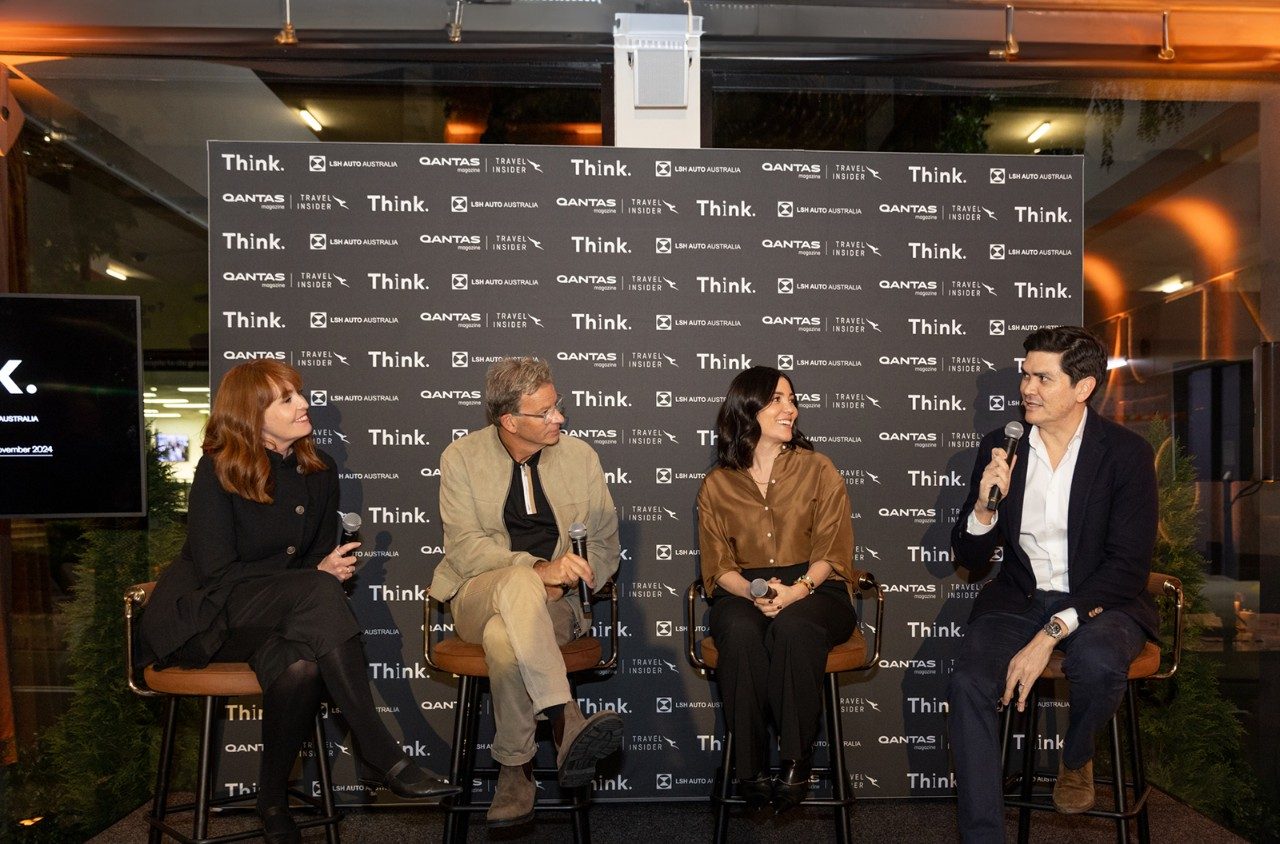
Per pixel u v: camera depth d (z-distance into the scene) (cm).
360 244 301
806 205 309
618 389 305
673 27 310
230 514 240
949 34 320
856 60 319
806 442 280
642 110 311
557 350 304
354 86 329
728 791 249
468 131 328
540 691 225
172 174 325
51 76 317
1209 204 337
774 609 243
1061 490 259
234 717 299
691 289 306
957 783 231
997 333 312
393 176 302
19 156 321
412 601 299
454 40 311
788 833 278
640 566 303
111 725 302
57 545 312
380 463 300
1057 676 249
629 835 276
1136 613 241
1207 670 317
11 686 308
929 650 306
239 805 293
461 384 302
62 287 323
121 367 275
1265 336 329
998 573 275
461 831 253
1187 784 311
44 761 300
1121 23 320
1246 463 323
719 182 308
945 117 334
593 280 305
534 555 261
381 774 221
